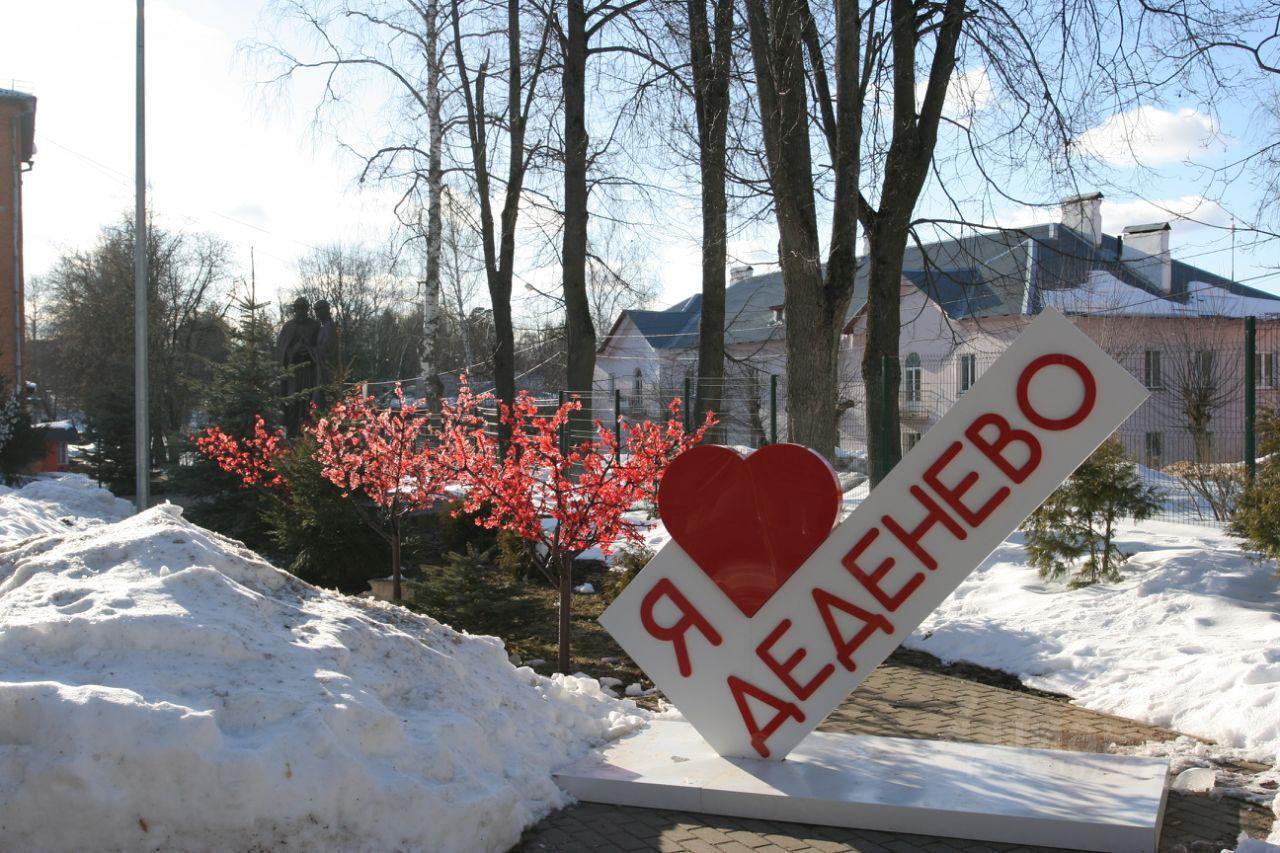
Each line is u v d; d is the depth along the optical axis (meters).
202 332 56.22
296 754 3.81
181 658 4.17
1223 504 12.43
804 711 5.30
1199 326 27.92
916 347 35.31
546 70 20.62
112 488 32.38
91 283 50.22
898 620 5.20
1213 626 7.77
